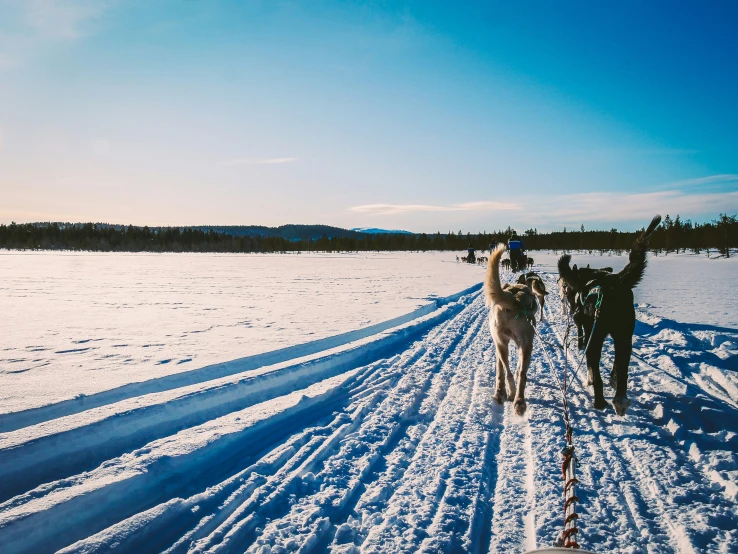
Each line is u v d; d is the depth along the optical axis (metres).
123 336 9.66
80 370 6.71
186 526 3.41
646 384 6.89
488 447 4.93
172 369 6.78
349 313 13.66
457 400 6.47
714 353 8.85
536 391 6.76
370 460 4.60
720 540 3.25
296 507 3.74
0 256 62.97
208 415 5.50
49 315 12.76
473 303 18.56
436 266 46.31
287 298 17.78
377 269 40.28
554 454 4.68
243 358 7.57
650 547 3.20
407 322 13.05
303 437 5.07
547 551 1.79
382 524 3.54
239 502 3.79
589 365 5.93
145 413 4.98
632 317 5.62
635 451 4.67
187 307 14.74
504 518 3.64
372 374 7.78
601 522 3.51
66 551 2.98
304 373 7.31
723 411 5.48
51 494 3.48
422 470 4.41
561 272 6.75
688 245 75.19
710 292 19.70
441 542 3.31
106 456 4.29
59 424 4.50
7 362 7.25
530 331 5.88
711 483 4.05
